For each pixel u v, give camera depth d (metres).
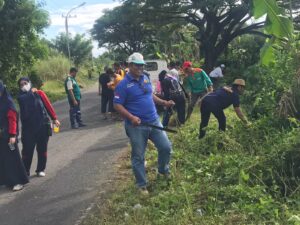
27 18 27.06
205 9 29.36
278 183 5.83
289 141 6.38
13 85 27.98
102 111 15.12
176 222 5.08
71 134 12.59
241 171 5.80
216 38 31.47
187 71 11.63
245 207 5.11
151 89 6.45
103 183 7.24
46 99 7.99
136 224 5.21
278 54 8.99
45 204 6.49
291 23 5.49
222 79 21.09
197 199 5.78
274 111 8.30
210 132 8.53
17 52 27.69
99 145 10.61
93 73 59.72
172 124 11.11
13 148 7.27
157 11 29.48
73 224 5.62
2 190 7.32
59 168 8.59
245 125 8.27
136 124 6.10
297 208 5.06
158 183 6.52
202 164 7.02
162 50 34.00
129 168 8.06
